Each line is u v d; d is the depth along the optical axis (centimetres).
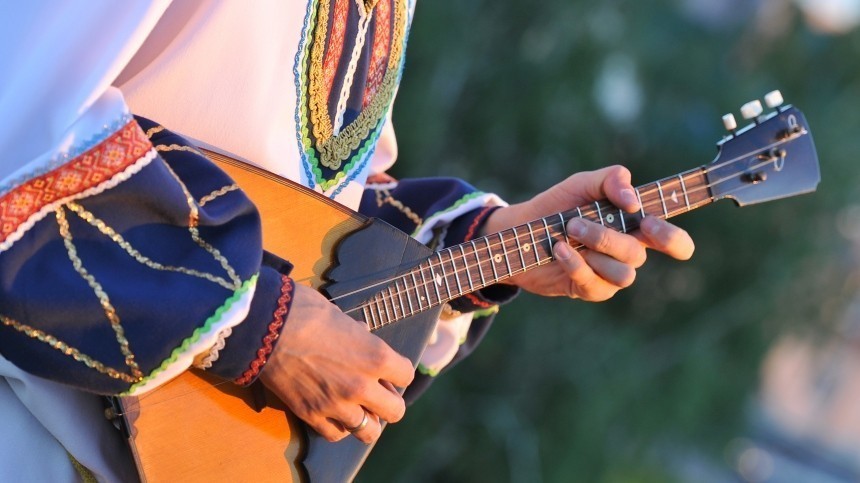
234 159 461
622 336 3117
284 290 422
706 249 3384
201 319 396
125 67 440
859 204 3469
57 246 389
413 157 2627
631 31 3088
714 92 3350
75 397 423
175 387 444
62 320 384
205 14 440
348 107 501
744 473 4684
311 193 488
